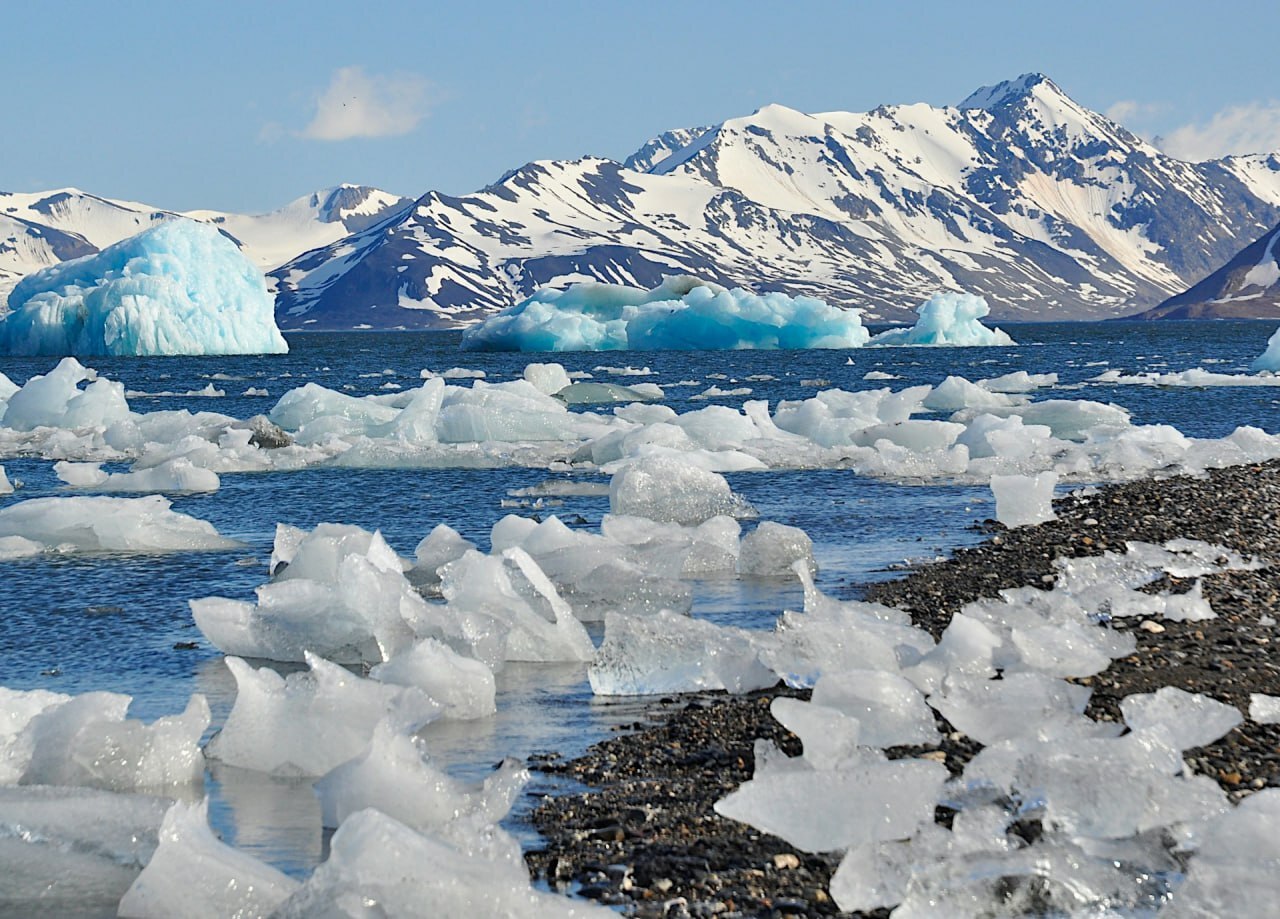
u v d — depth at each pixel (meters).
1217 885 5.41
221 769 8.02
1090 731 7.68
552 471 24.17
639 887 5.98
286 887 5.94
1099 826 6.30
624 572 12.16
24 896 6.12
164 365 77.81
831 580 13.20
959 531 16.11
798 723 7.52
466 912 5.45
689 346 95.25
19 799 6.92
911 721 7.97
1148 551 12.99
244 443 27.31
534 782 7.45
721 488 17.48
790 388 52.81
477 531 17.64
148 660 10.63
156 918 5.88
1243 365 72.38
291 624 10.60
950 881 5.70
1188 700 7.87
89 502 16.47
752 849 6.39
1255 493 17.42
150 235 90.31
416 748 7.34
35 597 13.13
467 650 10.11
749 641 9.54
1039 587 12.53
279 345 93.31
